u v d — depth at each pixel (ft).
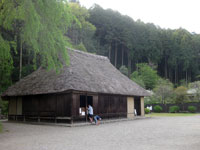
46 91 50.44
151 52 218.18
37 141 26.53
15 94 57.36
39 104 55.52
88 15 198.29
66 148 22.04
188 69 229.45
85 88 50.01
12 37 62.59
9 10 33.86
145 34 225.97
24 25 36.91
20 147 22.75
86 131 36.78
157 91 125.08
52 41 37.32
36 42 35.78
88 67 64.08
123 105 67.67
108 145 23.61
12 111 61.98
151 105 121.08
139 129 39.37
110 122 56.29
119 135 31.55
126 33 213.66
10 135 32.12
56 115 51.29
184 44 231.09
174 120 61.62
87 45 173.17
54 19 37.14
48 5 35.29
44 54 40.78
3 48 35.06
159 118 71.82
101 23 218.18
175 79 226.58
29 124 51.08
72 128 42.04
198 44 238.68
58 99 51.67
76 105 50.16
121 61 225.97
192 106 109.70
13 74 88.17
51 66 41.16
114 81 67.36
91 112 50.85
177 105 115.55
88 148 22.00
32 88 55.36
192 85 133.39
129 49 213.87
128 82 75.97
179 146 22.62
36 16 32.37
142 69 181.98
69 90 47.50
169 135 31.24
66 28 42.73
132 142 25.45
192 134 32.22
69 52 64.13
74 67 57.00
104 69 72.64
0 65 52.54
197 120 60.49
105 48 209.36
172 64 222.89
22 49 87.20
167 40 234.99
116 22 220.43
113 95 63.46
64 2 40.29
